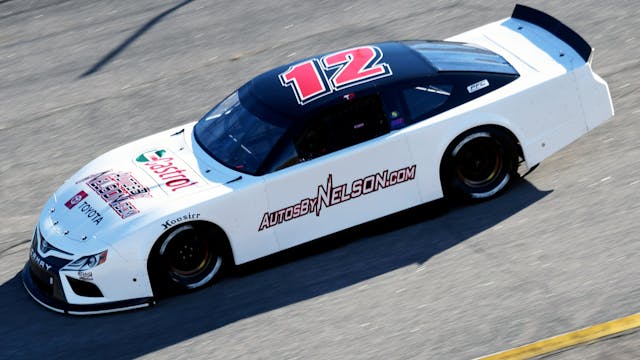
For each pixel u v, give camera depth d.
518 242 21.02
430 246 21.41
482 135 22.23
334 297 19.95
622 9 34.38
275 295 20.33
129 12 42.03
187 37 38.38
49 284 20.50
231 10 40.69
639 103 27.00
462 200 22.77
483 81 22.47
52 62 37.66
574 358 16.95
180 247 20.53
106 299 20.09
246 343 18.75
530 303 18.72
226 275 21.38
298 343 18.53
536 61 23.27
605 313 18.03
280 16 39.22
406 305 19.30
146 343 19.12
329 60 22.94
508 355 17.23
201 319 19.77
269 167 20.94
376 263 21.03
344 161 21.22
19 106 33.97
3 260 23.38
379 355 17.77
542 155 22.73
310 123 21.27
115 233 20.03
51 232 21.03
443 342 17.91
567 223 21.44
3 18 43.12
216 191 20.62
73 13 42.72
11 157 29.98
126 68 36.16
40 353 19.19
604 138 25.36
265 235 21.02
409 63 22.58
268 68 34.28
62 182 27.81
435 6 37.78
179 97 32.88
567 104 22.70
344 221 21.56
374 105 21.64
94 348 19.14
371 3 39.19
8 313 20.77
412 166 21.78
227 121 22.86
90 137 30.77
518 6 25.58
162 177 21.59
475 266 20.34
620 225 20.98
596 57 30.86
